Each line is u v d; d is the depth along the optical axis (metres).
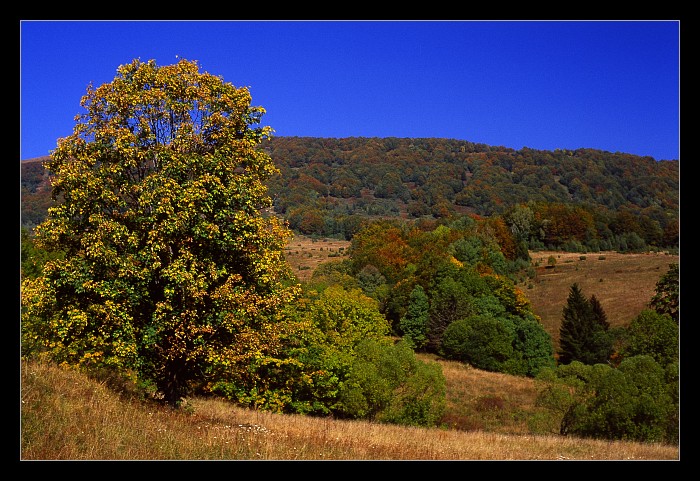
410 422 26.14
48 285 14.08
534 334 65.94
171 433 13.00
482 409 43.19
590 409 23.83
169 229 13.48
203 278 14.12
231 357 14.77
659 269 100.88
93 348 14.67
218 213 14.40
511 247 114.38
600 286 94.38
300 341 26.30
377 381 26.12
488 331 62.72
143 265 14.13
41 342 15.37
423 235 108.56
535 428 26.55
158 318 13.99
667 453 16.25
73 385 14.19
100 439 11.44
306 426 18.14
